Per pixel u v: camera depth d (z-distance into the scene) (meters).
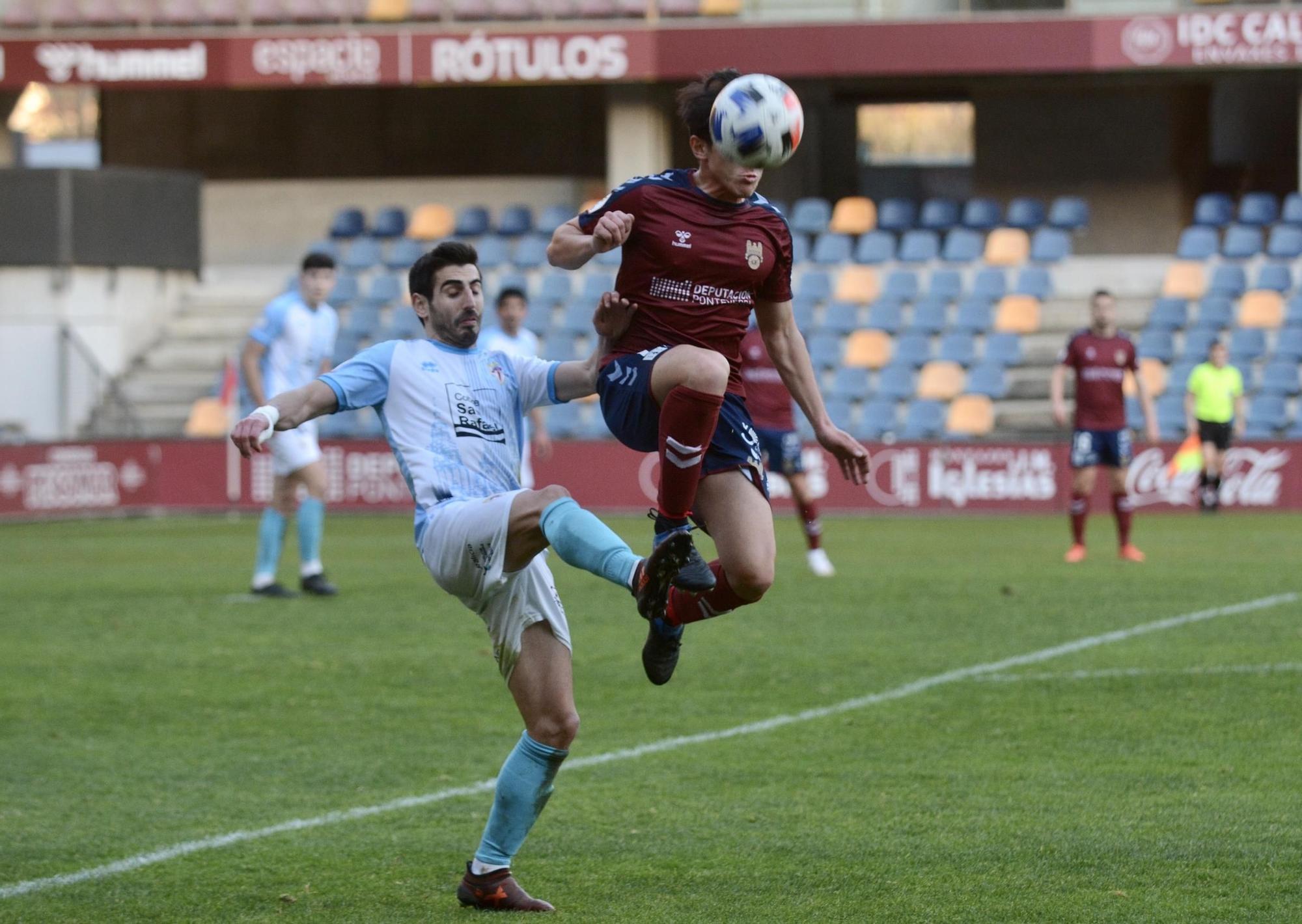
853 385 74.06
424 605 38.34
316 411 15.91
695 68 79.31
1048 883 16.20
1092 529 57.88
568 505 14.98
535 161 91.75
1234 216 89.25
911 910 15.39
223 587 42.22
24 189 76.44
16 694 27.59
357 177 92.31
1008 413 73.25
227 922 15.43
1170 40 75.75
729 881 16.53
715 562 16.59
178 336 81.25
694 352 15.47
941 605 37.03
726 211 16.64
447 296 16.44
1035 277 78.50
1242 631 32.28
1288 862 16.88
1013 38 77.06
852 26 78.38
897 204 84.56
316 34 81.50
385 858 17.72
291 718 25.58
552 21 82.94
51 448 65.50
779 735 23.75
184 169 93.44
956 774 21.11
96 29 84.62
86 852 18.08
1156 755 21.97
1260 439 65.12
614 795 20.36
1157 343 73.56
